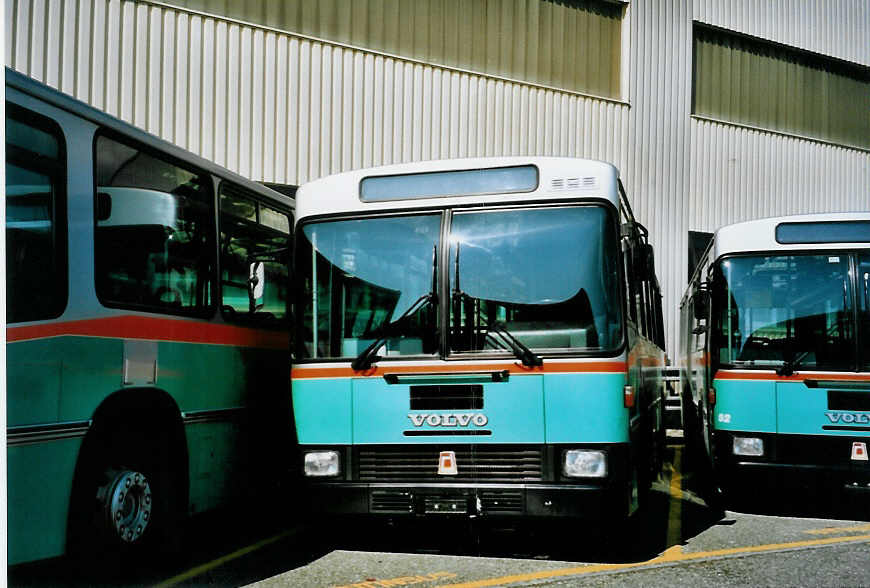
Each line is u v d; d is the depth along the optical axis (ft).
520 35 57.36
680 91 64.75
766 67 71.00
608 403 19.20
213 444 21.42
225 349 22.21
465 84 54.54
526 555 21.06
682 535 23.82
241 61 46.01
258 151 46.37
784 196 71.00
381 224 21.22
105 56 41.39
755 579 18.70
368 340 20.62
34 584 17.51
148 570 19.35
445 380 19.77
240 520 26.14
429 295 20.39
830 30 74.02
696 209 65.41
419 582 18.33
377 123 50.83
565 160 20.59
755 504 29.32
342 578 18.71
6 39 38.50
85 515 16.58
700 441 39.93
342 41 49.88
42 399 15.25
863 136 77.15
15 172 14.98
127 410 18.10
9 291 14.61
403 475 19.84
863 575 19.10
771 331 27.30
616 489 19.02
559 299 19.86
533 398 19.39
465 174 21.01
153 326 18.84
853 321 26.45
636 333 22.81
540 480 19.19
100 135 17.46
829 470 25.63
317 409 20.59
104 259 17.29
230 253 23.04
